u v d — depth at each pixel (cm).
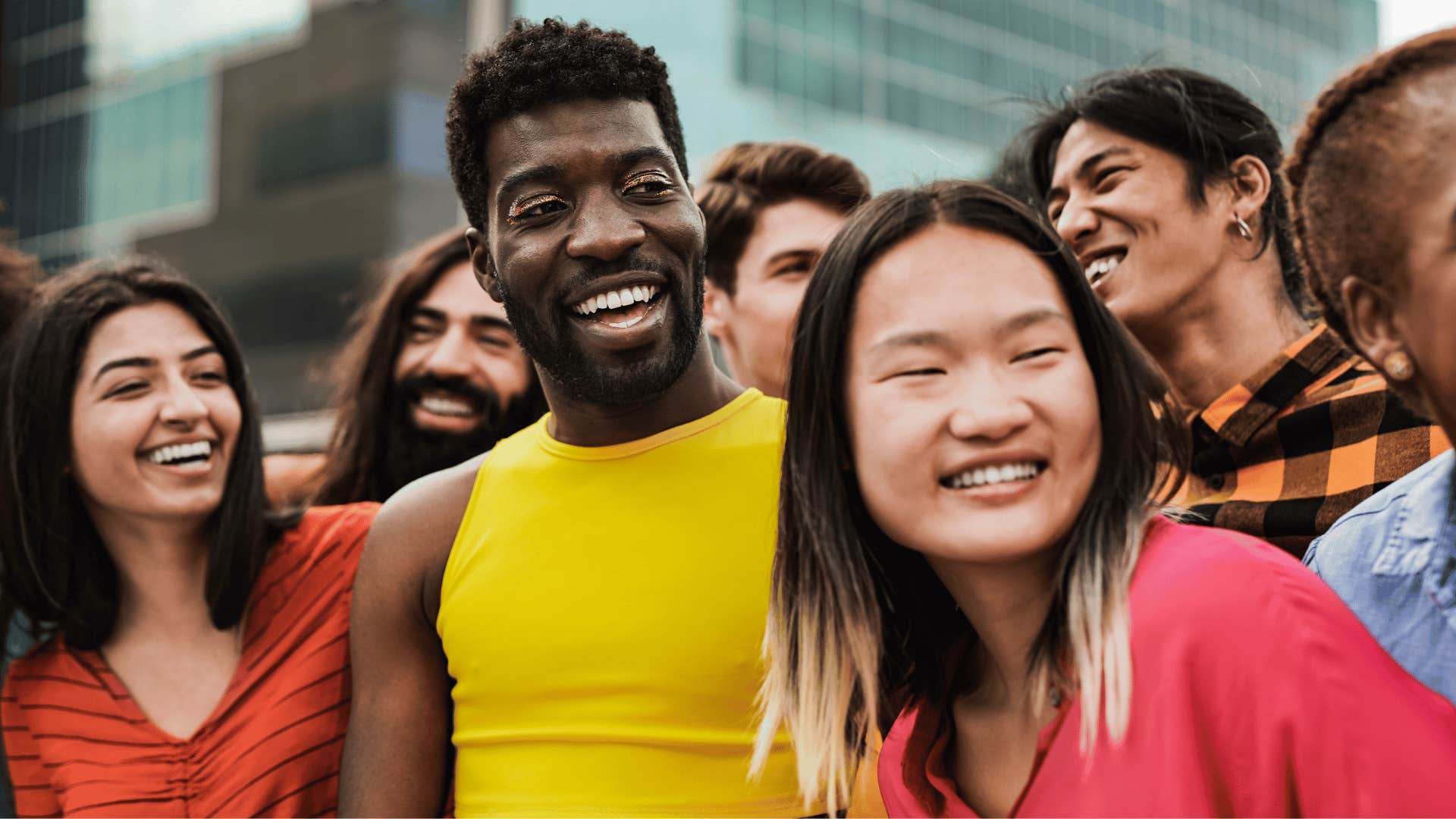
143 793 170
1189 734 93
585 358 138
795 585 117
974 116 1208
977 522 100
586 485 147
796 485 113
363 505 203
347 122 995
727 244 231
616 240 134
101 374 177
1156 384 110
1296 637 93
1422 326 86
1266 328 180
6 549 183
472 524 151
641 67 145
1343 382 166
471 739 145
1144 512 104
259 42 1027
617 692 139
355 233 988
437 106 962
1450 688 105
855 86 1087
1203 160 176
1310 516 157
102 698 178
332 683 176
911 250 104
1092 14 1395
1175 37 1478
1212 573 97
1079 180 184
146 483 176
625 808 136
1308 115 96
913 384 102
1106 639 99
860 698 120
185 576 184
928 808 117
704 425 148
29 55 946
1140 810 94
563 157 136
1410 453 153
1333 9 1745
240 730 173
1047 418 99
